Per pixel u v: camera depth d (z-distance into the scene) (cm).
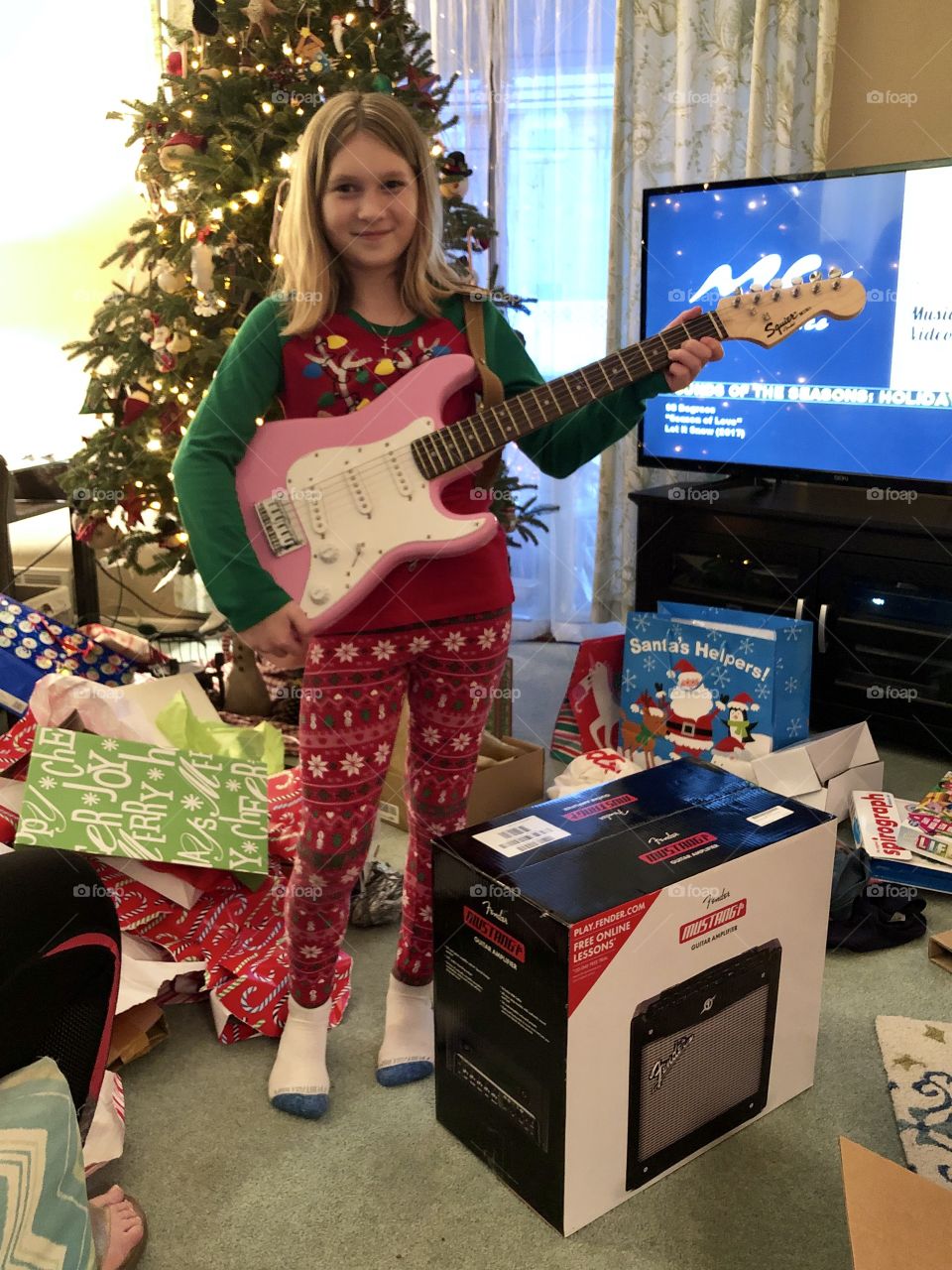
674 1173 141
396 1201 137
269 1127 150
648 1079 133
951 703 264
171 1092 157
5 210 346
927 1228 104
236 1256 129
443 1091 148
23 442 362
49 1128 93
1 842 175
